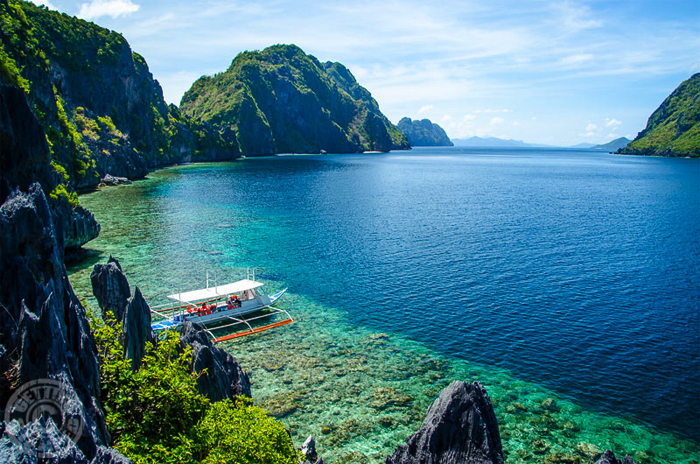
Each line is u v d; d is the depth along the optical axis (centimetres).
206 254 6988
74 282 5509
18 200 2038
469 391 2144
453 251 7281
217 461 1955
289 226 9112
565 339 4284
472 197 13838
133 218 9406
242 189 14700
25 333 1608
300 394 3453
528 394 3459
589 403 3359
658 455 2866
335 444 2925
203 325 4656
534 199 13450
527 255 7038
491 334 4409
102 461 1386
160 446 1898
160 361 2473
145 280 5781
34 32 16450
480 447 2033
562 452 2880
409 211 11088
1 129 2252
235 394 2853
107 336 2512
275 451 2116
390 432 3048
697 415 3222
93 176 13412
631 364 3856
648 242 7888
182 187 14762
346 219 9938
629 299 5234
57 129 11394
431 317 4797
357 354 4066
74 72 18100
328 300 5275
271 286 5700
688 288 5591
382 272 6225
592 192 15262
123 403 2109
